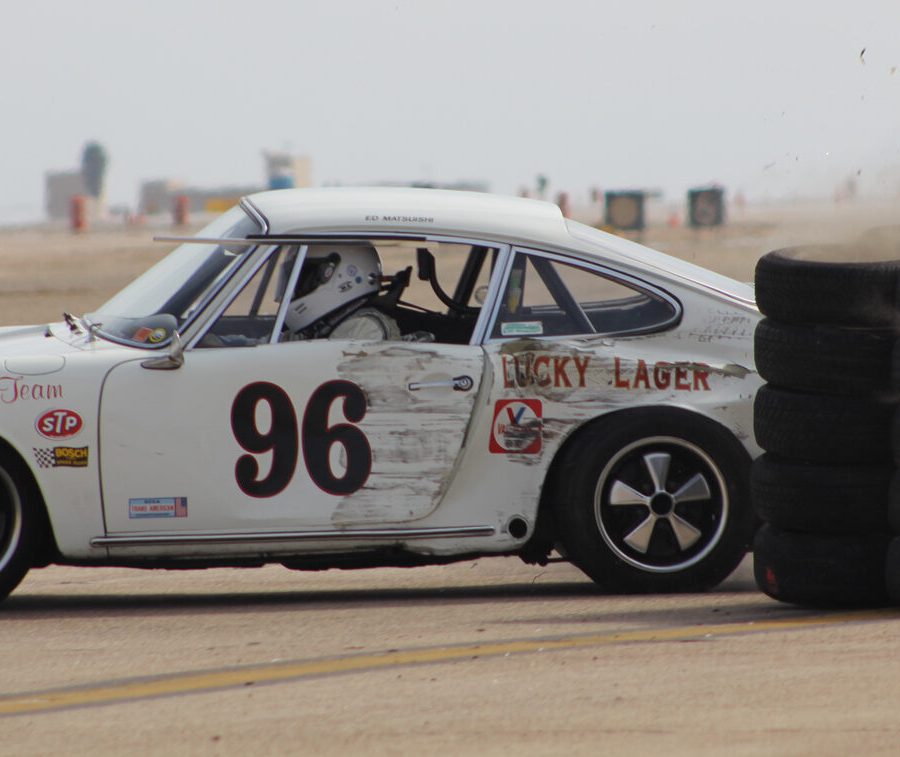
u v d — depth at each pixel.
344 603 22.64
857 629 18.81
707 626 19.42
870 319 19.77
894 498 19.58
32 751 14.53
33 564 22.02
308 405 22.00
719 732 14.55
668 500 22.33
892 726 14.61
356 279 23.19
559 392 22.41
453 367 22.25
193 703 16.06
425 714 15.36
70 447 21.66
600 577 22.28
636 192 138.25
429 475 22.17
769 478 20.45
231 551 22.05
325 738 14.62
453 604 22.22
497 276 22.84
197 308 22.34
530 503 22.39
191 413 21.83
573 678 16.69
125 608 22.48
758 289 20.88
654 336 22.81
